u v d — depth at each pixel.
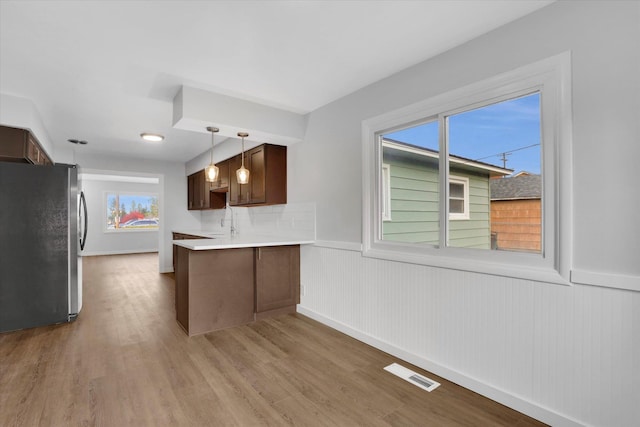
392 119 2.52
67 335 2.89
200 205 5.86
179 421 1.71
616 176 1.47
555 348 1.67
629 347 1.44
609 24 1.49
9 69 2.40
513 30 1.83
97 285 5.02
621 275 1.45
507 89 1.87
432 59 2.25
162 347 2.64
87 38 1.99
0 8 1.68
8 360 2.39
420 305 2.33
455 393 1.99
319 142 3.25
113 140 4.67
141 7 1.69
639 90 1.41
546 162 1.71
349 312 2.92
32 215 3.09
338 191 3.04
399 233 3.21
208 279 3.01
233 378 2.16
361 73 2.49
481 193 2.77
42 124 3.67
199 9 1.70
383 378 2.18
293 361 2.41
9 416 1.73
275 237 3.80
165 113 3.43
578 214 1.58
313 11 1.73
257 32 1.92
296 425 1.69
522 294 1.79
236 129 3.04
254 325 3.18
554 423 1.66
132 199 9.88
